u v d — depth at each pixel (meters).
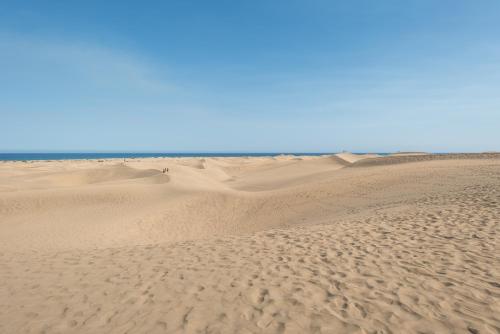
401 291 4.57
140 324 4.20
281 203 18.72
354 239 7.52
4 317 4.59
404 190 16.77
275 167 53.22
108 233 13.74
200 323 4.11
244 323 4.04
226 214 17.84
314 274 5.46
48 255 7.88
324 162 53.88
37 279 6.09
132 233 14.27
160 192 21.45
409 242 6.88
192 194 20.39
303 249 7.03
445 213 9.29
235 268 6.09
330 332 3.71
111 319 4.38
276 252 6.97
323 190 20.03
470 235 6.96
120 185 22.67
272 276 5.51
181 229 15.61
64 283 5.82
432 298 4.32
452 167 21.64
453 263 5.48
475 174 17.61
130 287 5.46
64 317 4.51
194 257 7.04
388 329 3.68
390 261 5.81
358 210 13.78
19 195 18.41
